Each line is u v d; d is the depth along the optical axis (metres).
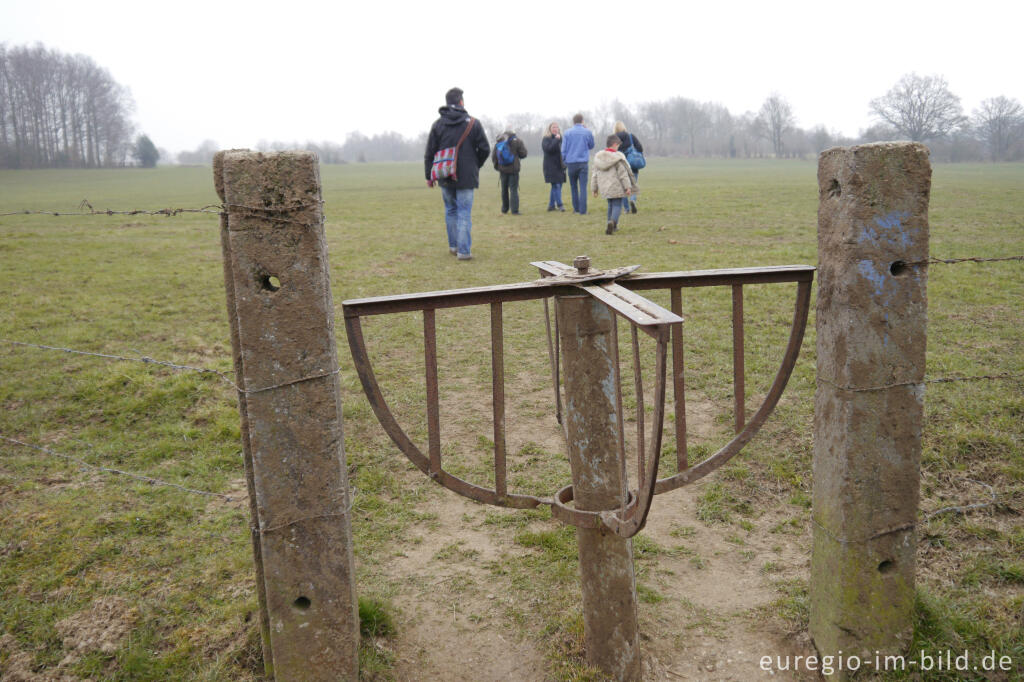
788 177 33.75
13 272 9.27
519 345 6.89
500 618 3.39
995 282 7.67
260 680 2.92
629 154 15.02
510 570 3.72
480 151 10.09
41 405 5.33
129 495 4.26
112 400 5.38
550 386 5.96
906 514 2.88
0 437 4.89
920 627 3.01
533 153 104.25
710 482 4.48
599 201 18.80
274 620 2.71
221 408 5.33
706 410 5.30
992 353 5.69
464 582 3.63
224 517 4.08
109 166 115.56
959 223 12.33
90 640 3.11
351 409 5.46
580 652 3.16
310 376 2.55
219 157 2.48
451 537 4.03
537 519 4.19
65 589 3.42
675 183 27.86
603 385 2.85
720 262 9.46
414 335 7.21
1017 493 3.95
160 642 3.11
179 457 4.74
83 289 8.50
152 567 3.61
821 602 3.04
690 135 125.75
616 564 2.92
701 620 3.38
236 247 2.43
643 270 9.11
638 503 2.46
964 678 2.86
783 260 9.41
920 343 2.76
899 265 2.70
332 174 57.69
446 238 12.71
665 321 2.15
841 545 2.88
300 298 2.49
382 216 16.81
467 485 2.91
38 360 6.09
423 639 3.25
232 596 3.39
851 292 2.66
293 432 2.57
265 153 2.40
